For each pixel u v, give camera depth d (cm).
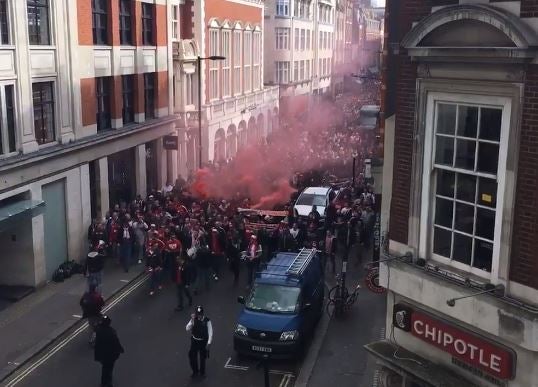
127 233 2042
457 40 763
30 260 1870
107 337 1256
